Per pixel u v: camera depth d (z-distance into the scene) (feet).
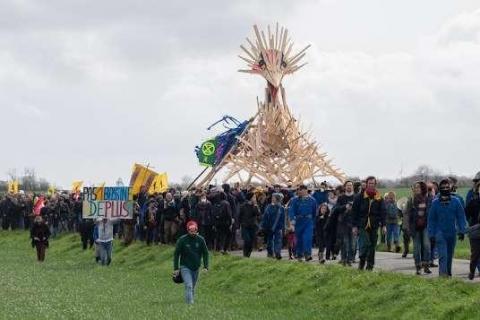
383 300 133.90
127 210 238.07
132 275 207.10
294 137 289.12
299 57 296.10
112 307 143.54
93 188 239.50
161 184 282.77
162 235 238.07
